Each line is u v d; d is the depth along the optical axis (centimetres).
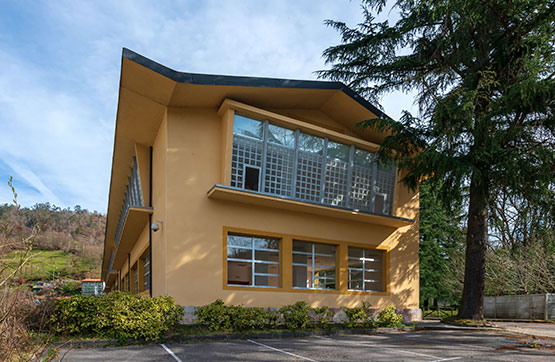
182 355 833
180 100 1316
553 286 2233
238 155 1347
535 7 1284
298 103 1498
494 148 1287
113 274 3644
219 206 1334
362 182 1638
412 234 1781
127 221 1641
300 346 983
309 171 1497
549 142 1277
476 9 1266
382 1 1495
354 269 1619
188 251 1258
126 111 1406
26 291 502
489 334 1264
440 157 1322
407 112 1536
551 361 828
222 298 1273
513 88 1198
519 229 1510
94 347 923
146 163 1648
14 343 491
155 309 1041
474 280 1515
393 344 1048
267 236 1414
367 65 1788
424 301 3017
